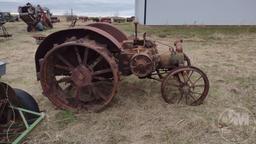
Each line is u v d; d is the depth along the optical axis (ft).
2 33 46.47
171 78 16.84
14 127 12.69
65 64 16.39
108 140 13.16
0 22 43.27
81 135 13.56
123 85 19.67
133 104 16.70
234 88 19.17
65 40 16.16
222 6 50.06
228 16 50.37
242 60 26.89
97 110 15.61
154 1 51.08
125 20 70.38
